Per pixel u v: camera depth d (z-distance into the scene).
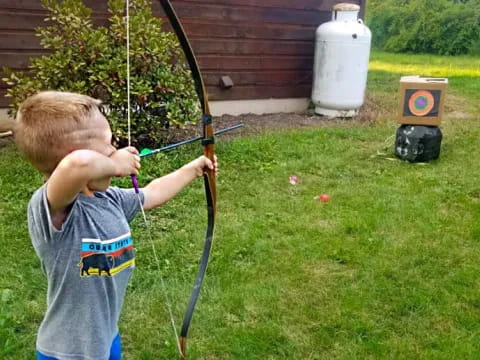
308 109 7.52
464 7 17.12
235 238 3.45
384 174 4.81
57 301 1.50
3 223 3.52
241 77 7.03
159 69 4.97
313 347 2.47
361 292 2.89
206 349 2.44
